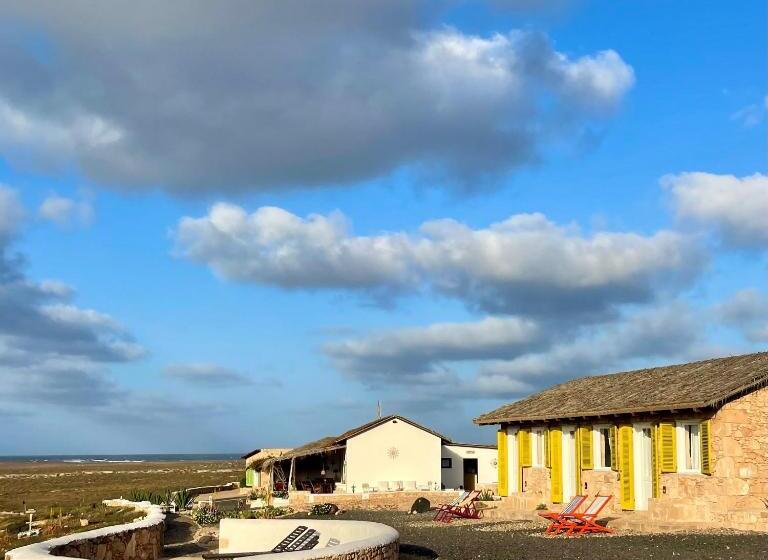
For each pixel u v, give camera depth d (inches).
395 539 724.0
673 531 976.9
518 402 1469.0
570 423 1247.5
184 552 987.9
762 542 853.2
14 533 1374.3
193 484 3346.5
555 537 985.5
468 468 1991.9
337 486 1909.4
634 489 1101.1
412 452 1881.2
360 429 1861.5
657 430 1059.3
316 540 850.8
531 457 1357.0
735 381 1003.9
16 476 4918.8
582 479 1209.4
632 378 1309.1
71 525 1402.6
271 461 1984.5
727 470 978.1
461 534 1056.8
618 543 899.4
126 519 1450.5
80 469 6417.3
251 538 898.1
